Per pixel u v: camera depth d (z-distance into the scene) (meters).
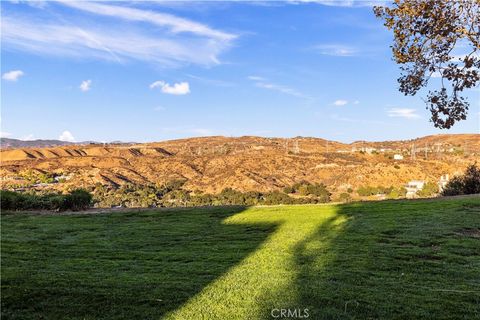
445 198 16.17
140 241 10.95
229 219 13.73
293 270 8.02
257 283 7.26
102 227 12.89
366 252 9.20
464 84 7.78
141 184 79.94
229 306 6.28
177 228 12.58
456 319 5.73
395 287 6.97
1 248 10.15
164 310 6.16
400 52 7.63
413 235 10.61
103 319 5.86
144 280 7.47
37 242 10.88
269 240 10.66
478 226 11.37
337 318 5.77
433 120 8.24
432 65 7.84
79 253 9.67
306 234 11.16
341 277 7.52
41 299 6.56
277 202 60.59
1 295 6.64
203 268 8.27
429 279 7.42
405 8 7.30
